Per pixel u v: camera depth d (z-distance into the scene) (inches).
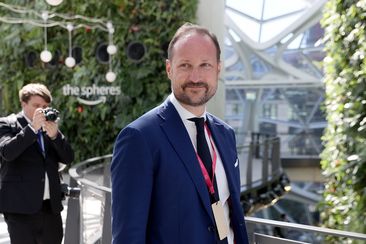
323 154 187.5
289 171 639.1
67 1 351.9
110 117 349.4
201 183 60.6
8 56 376.2
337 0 162.1
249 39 653.3
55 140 113.4
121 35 337.4
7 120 115.2
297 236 448.8
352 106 151.6
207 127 68.5
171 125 62.3
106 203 116.6
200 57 61.6
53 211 115.4
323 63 182.4
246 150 406.0
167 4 328.5
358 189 149.1
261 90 740.0
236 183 67.6
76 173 155.3
